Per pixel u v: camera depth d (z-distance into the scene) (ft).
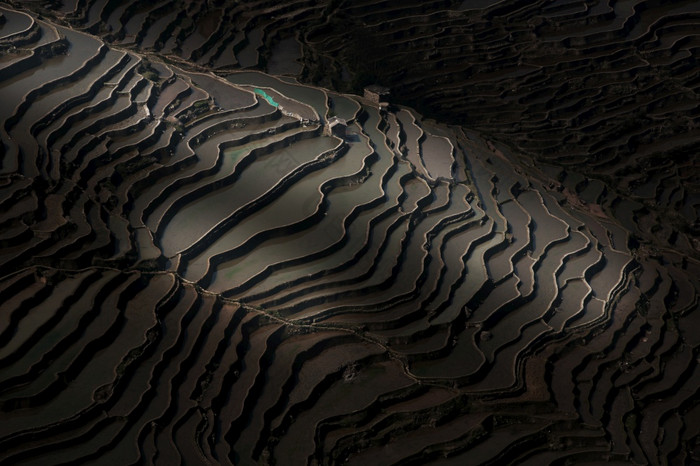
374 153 167.73
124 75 165.99
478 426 123.85
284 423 117.39
